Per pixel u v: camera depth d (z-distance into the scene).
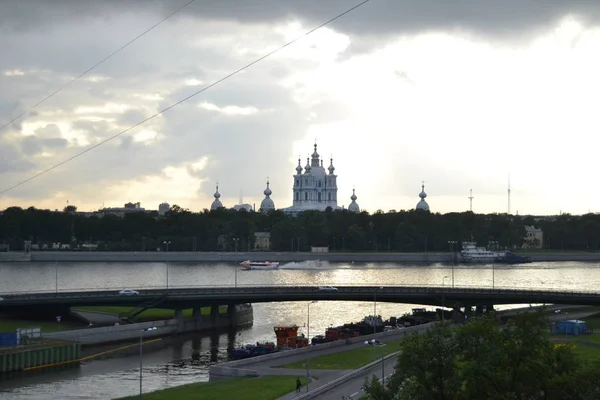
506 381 115.94
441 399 121.75
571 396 113.62
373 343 190.88
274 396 171.12
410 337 128.50
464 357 121.69
